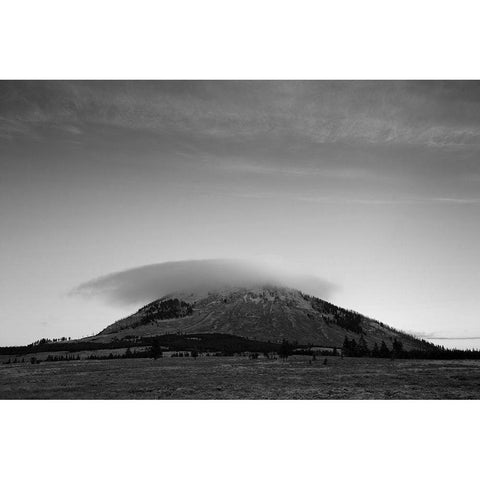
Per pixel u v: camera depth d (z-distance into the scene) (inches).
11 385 2497.5
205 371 3253.0
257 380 2564.0
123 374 3090.6
